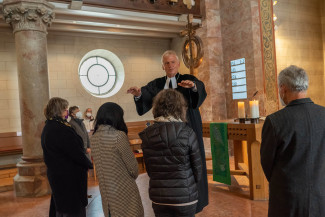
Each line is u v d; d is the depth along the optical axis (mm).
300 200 1531
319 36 9578
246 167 4875
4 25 7746
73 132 2650
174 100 2043
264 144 1652
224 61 8477
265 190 3963
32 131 5539
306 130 1550
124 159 2139
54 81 8938
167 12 7695
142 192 4547
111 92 10141
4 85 8258
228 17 8289
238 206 3754
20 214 4430
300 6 9172
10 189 6039
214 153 4582
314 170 1539
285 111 1618
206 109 8406
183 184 1945
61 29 8367
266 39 7785
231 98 8352
